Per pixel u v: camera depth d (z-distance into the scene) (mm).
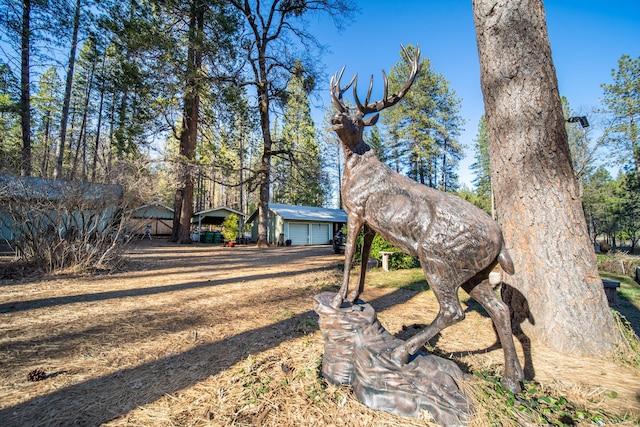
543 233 3221
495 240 1998
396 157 28953
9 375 2564
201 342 3314
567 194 3203
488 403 1916
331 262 10602
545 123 3281
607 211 24781
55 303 4793
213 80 14898
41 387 2387
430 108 26000
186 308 4645
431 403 1926
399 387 2020
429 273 2127
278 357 2920
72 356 2949
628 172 20594
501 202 3592
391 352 2154
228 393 2283
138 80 13242
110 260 8148
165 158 14688
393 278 7363
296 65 16703
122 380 2506
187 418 1991
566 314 3039
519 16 3422
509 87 3473
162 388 2371
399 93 2697
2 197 6270
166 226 26688
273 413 2033
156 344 3256
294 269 8820
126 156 13453
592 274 3082
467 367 2611
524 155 3357
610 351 2912
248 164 31859
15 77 12844
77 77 21969
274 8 17109
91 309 4504
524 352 2994
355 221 2543
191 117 16703
